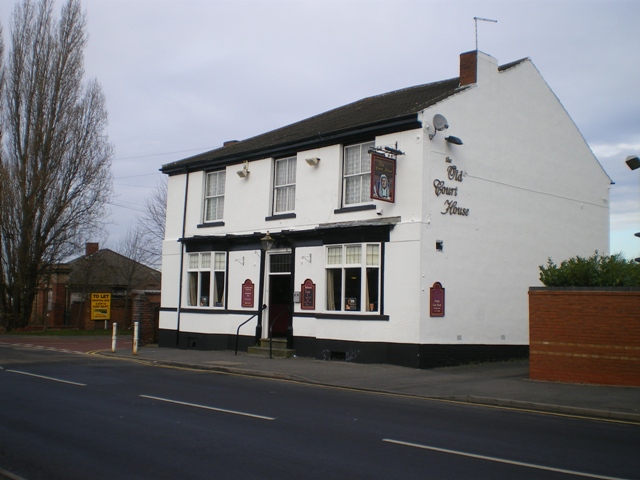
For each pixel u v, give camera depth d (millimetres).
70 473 6949
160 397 12180
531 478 6812
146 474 6891
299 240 21078
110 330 39562
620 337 14117
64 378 15008
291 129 25922
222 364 18031
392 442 8469
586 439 8922
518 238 20875
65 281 45219
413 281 17828
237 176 23891
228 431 9086
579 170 23734
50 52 35000
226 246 23766
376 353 18406
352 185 20047
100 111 36625
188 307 24703
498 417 10711
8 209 34375
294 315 20969
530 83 21969
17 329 35594
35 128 34469
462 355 18641
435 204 18266
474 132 19719
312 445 8258
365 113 22406
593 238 24016
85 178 35812
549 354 15078
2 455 7707
